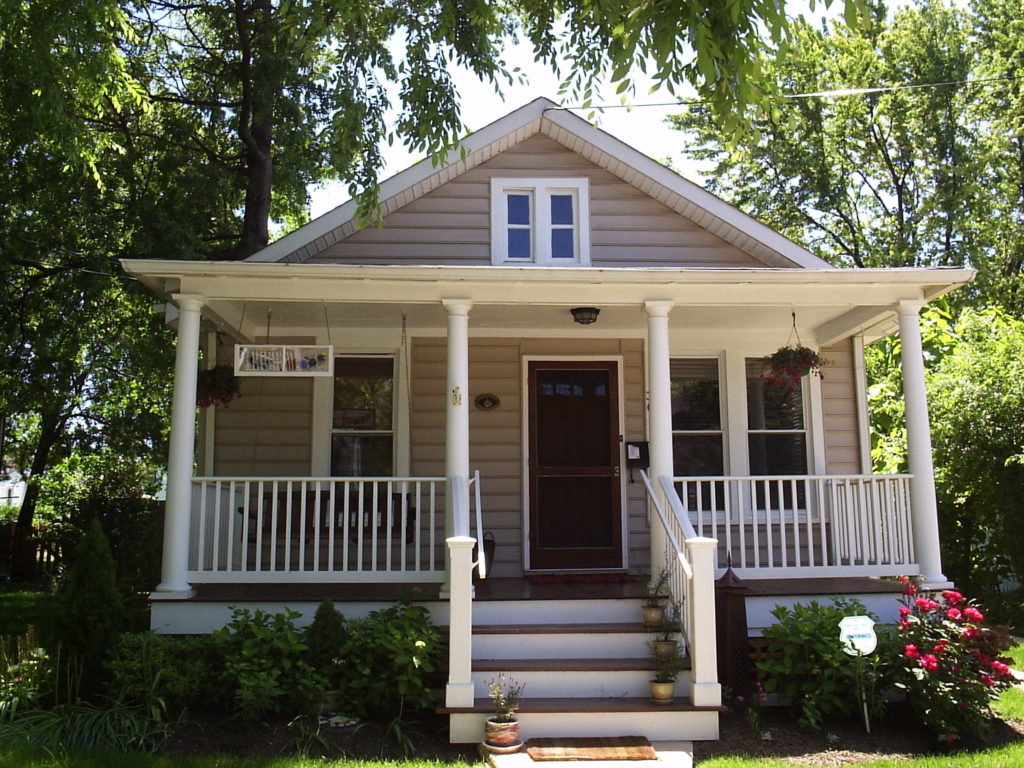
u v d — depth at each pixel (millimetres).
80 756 5312
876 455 13289
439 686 6520
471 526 8992
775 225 22250
